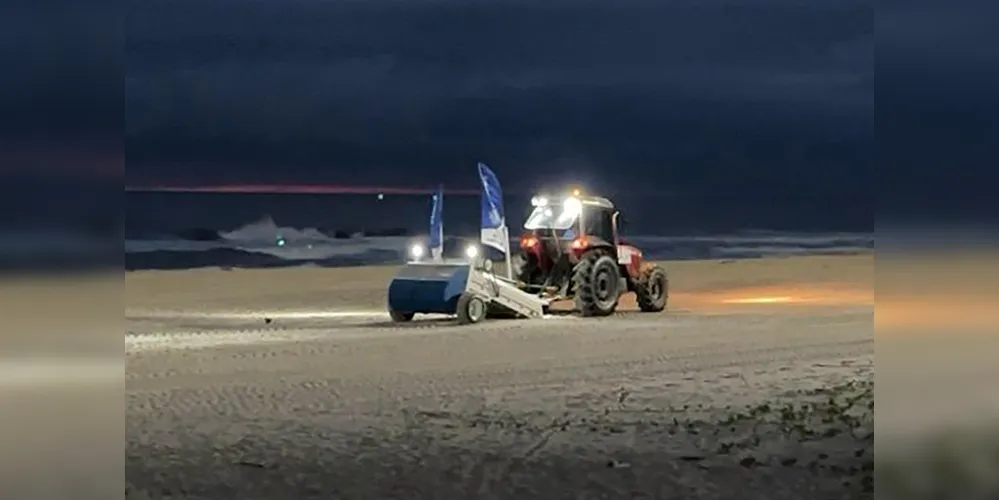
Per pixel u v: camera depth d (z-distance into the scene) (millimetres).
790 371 12836
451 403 11133
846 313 19531
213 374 12969
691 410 10648
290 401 11297
